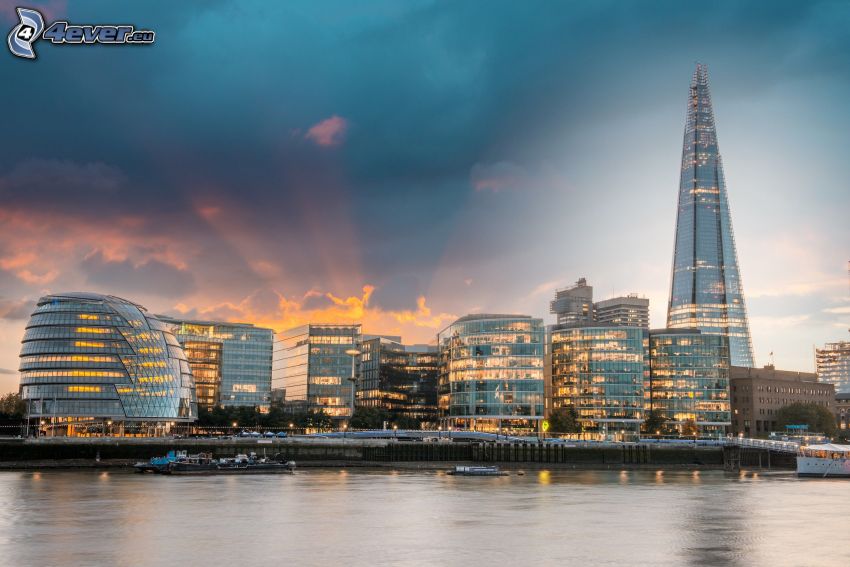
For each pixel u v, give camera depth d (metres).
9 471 190.88
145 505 119.94
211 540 89.25
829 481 181.50
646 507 124.19
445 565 77.06
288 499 130.75
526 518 109.69
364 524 102.44
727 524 105.50
